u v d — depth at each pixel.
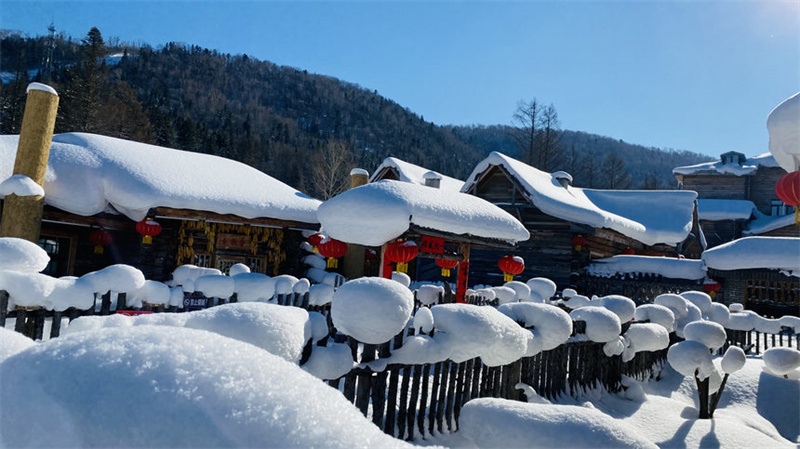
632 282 16.53
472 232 8.34
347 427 1.17
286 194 13.19
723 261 16.00
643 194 22.61
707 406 6.90
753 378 8.87
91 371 1.14
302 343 2.60
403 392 4.12
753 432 6.40
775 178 37.16
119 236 11.53
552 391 6.38
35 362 1.19
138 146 12.56
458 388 4.82
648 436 6.05
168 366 1.15
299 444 1.08
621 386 7.70
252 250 12.89
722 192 38.22
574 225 16.64
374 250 15.98
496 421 2.58
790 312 18.78
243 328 2.37
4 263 4.31
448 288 8.95
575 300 10.74
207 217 11.23
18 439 1.08
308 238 13.56
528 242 17.80
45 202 9.95
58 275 11.20
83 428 1.06
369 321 3.36
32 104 9.56
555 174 21.44
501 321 4.37
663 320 8.83
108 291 4.86
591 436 2.41
